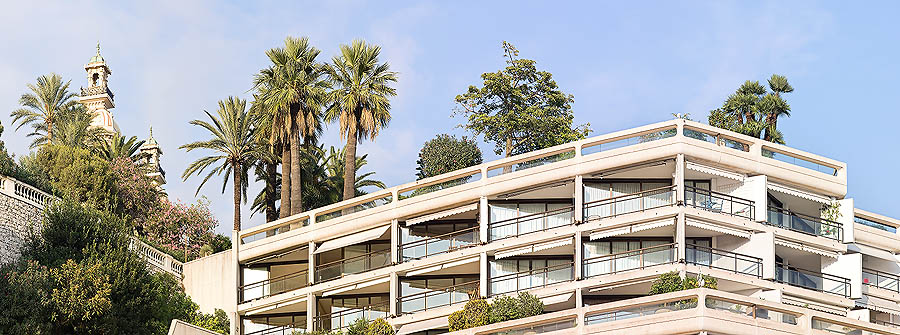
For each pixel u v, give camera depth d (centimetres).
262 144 7562
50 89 8038
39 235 5409
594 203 5791
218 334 5334
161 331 5459
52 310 4984
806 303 5700
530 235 5800
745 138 5809
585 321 5078
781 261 6003
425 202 6053
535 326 5200
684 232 5559
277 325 6412
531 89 7850
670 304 4972
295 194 6994
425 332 5891
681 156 5641
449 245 6000
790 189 5856
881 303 6031
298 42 7338
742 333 4931
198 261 6606
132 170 7588
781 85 8162
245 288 6450
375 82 7144
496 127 7538
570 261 5859
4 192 5250
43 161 7162
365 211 6203
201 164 7488
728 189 5819
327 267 6259
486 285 5803
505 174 5916
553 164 5844
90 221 5512
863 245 6178
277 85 7150
